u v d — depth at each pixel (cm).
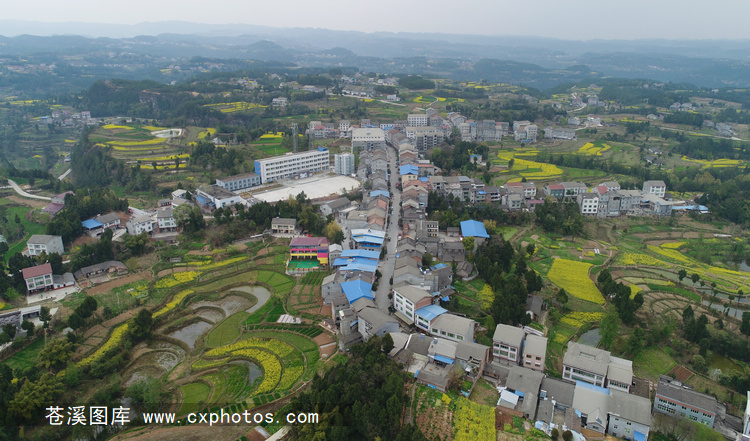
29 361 12000
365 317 12500
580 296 15338
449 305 14450
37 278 14825
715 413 9906
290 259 17600
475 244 17925
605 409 9956
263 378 11544
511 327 12206
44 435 9594
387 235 19238
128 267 16650
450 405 10025
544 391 10450
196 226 19175
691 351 12656
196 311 14912
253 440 9425
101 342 12838
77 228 18375
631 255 18450
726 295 15625
